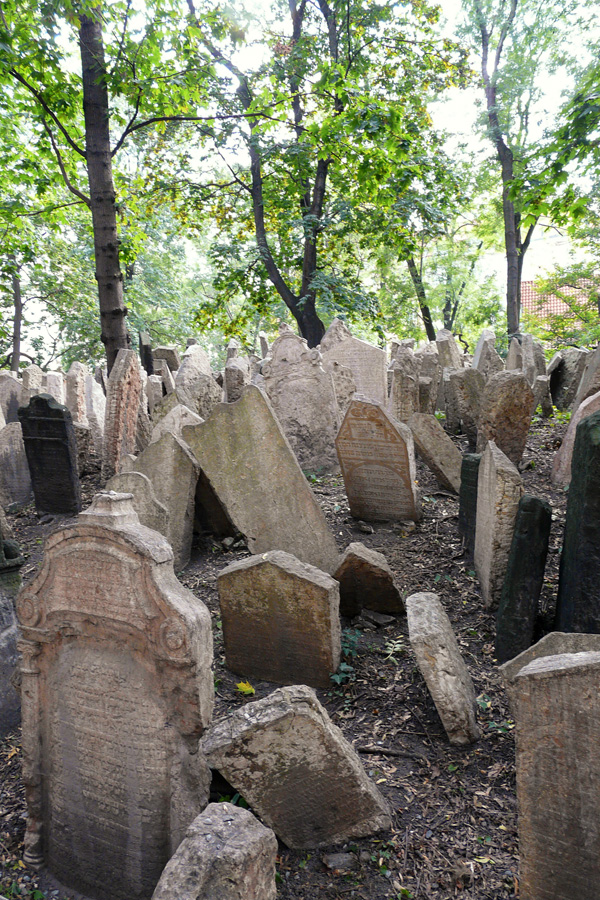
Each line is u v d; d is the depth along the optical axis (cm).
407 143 1087
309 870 329
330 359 1198
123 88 984
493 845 328
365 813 342
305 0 1780
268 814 342
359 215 1800
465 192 2258
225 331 2091
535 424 1056
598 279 2362
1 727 478
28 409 856
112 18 982
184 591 333
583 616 407
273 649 488
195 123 1675
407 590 594
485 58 2206
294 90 1641
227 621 500
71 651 351
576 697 262
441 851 328
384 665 492
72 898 346
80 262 2464
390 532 720
